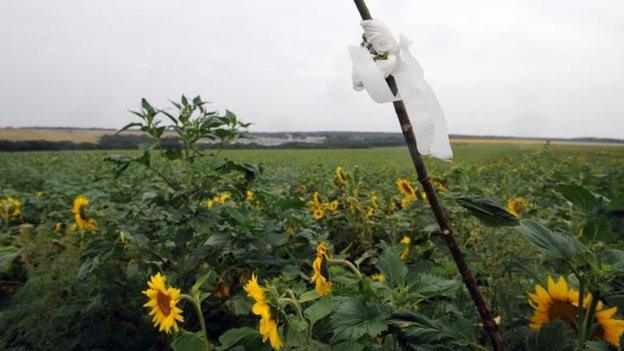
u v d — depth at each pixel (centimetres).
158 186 578
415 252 351
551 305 173
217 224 321
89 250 316
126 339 305
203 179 319
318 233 422
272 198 422
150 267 327
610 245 154
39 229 400
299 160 2292
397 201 504
